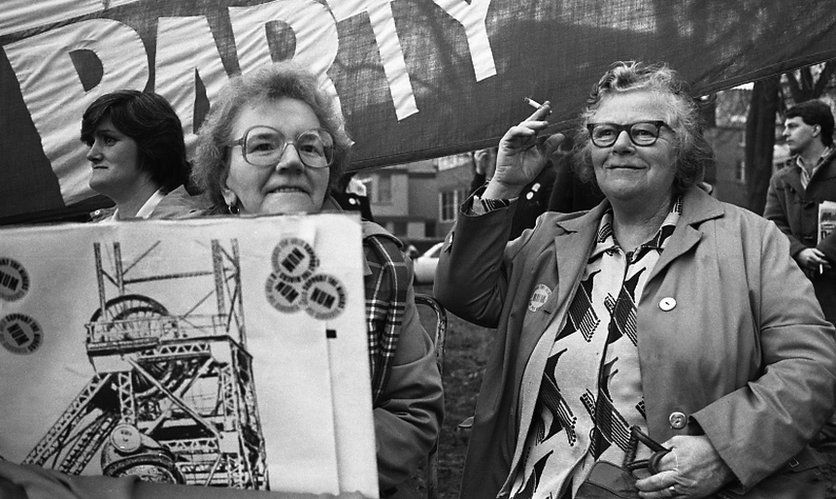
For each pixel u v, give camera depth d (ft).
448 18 11.19
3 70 12.17
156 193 11.28
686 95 8.65
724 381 7.70
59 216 12.37
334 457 5.45
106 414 5.60
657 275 8.18
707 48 10.47
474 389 23.80
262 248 5.40
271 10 11.68
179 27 11.86
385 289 7.17
